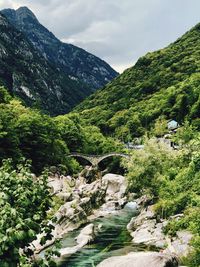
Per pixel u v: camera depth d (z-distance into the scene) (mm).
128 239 55781
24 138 104062
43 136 109250
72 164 129000
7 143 92500
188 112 192250
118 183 113500
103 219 75562
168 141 138000
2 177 14250
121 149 174000
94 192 91812
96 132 191750
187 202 55938
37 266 13758
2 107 118125
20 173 14852
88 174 126250
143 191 79000
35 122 108500
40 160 108375
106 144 169375
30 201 14141
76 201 76938
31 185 14727
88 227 59719
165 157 76000
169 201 59656
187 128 123812
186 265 37219
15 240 11945
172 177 71375
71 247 51562
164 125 190625
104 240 56188
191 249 39781
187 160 73375
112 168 156250
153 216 63750
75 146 151750
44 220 15094
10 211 12047
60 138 133625
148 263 35188
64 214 65812
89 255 48156
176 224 49500
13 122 107000
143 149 77562
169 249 44281
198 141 64000
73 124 158125
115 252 48781
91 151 163500
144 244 50719
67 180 104875
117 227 66938
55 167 109375
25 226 12172
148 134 197500
